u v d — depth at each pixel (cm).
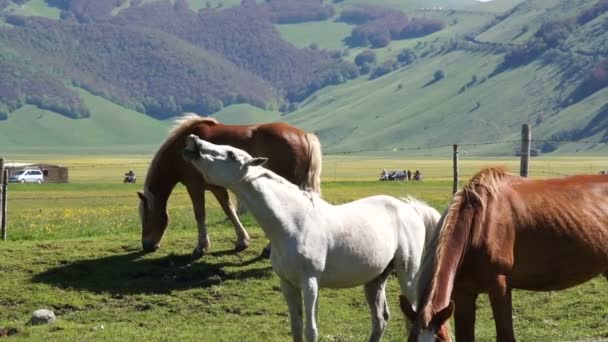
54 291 1505
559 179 1011
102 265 1631
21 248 1716
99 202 4066
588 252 969
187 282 1562
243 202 1042
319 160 1661
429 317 791
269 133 1648
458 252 890
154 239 1705
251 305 1442
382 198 1152
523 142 1838
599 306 1347
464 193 928
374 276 1111
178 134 1688
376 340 1143
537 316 1332
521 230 941
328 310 1406
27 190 5328
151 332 1289
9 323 1365
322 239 1048
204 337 1258
